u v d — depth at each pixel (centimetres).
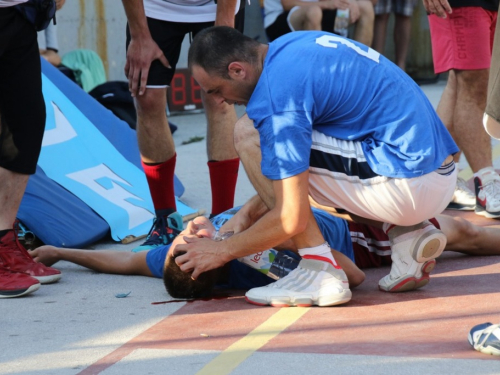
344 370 642
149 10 1054
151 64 1050
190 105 2502
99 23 2403
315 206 880
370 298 844
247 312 810
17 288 878
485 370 633
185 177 1574
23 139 919
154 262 950
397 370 638
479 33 1216
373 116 805
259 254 881
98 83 2203
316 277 817
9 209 923
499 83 687
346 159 805
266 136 775
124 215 1188
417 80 3116
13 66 905
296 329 750
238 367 657
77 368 669
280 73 776
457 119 1236
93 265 985
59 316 815
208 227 877
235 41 796
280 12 2598
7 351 715
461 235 977
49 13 925
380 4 2817
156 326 774
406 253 845
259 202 890
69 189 1180
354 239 962
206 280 854
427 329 737
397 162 794
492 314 773
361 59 809
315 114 789
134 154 1386
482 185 1222
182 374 648
